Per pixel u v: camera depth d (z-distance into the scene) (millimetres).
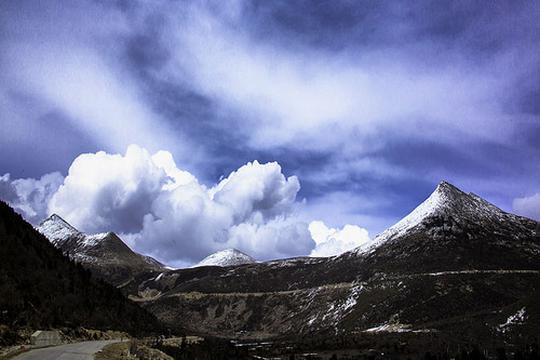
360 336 170875
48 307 87688
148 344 78312
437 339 141500
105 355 56375
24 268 97125
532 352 104000
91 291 115500
